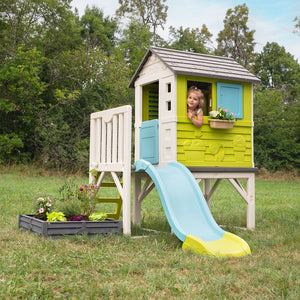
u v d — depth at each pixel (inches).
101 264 112.0
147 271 105.6
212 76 186.9
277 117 740.0
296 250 141.5
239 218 227.1
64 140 544.1
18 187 331.6
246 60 1047.6
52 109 547.8
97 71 560.4
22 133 514.6
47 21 567.2
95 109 565.6
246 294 92.3
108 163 181.3
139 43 725.3
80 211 169.0
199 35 943.7
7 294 84.0
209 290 92.2
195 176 179.2
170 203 152.6
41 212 163.9
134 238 157.5
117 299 85.7
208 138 186.1
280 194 390.9
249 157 196.9
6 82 487.5
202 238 141.1
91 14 778.2
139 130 204.1
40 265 106.2
